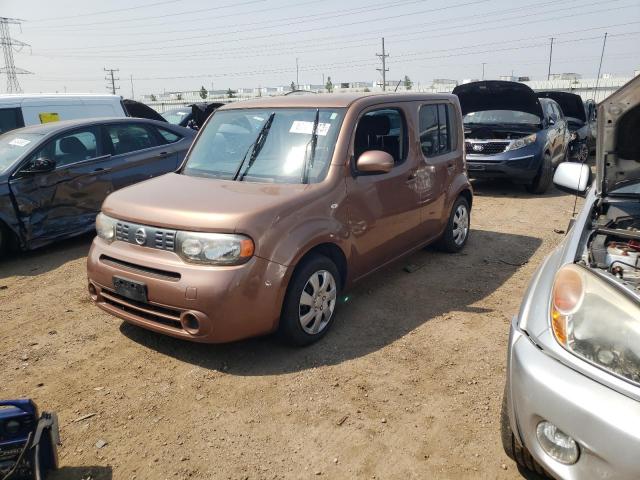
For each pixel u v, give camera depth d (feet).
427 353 12.12
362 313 14.24
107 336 13.33
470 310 14.46
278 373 11.34
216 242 10.77
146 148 23.27
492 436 9.30
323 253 12.88
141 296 11.36
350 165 13.26
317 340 12.66
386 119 14.97
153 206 11.73
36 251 21.08
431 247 19.61
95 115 32.65
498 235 22.26
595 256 8.27
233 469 8.61
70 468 8.69
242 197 11.87
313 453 8.94
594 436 6.17
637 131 9.17
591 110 46.88
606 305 6.64
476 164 30.58
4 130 28.76
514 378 7.20
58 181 20.18
